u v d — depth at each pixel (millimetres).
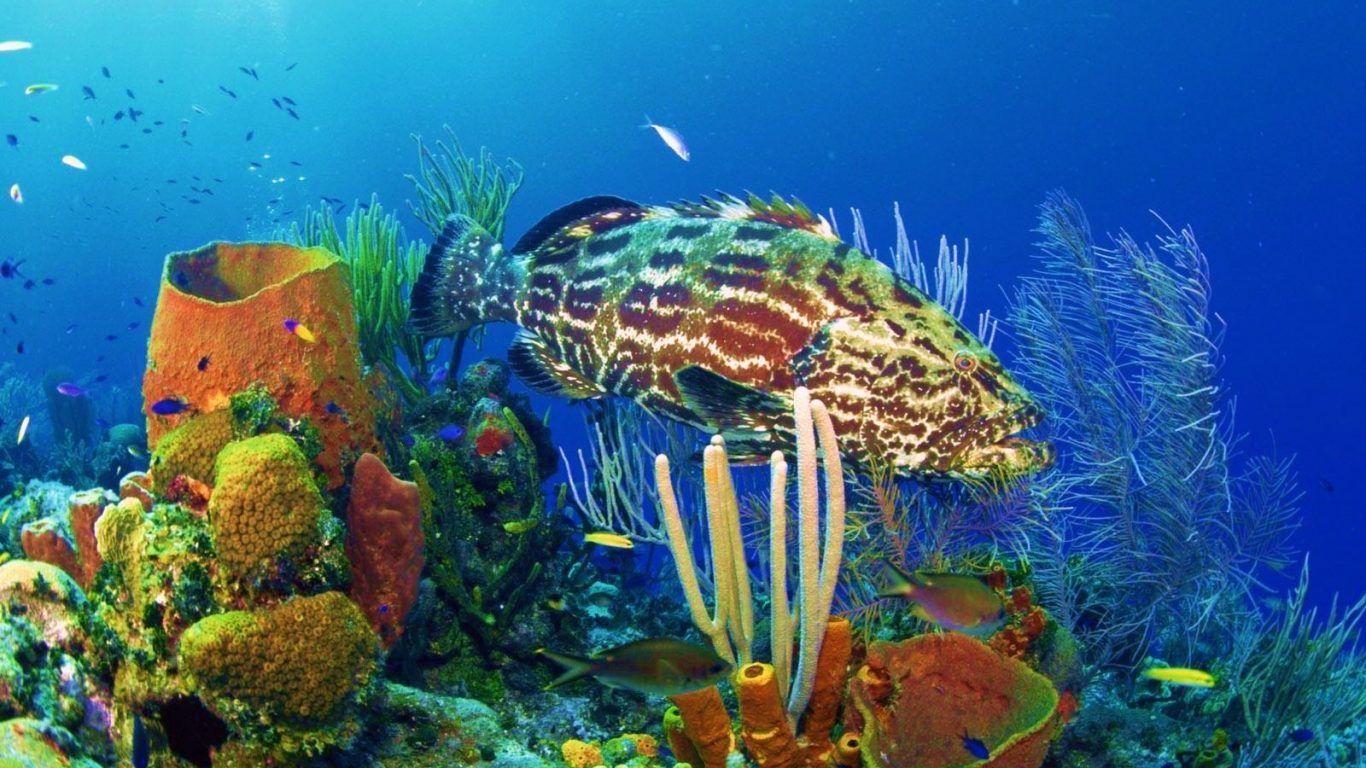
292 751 926
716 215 1476
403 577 1097
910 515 1428
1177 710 1624
